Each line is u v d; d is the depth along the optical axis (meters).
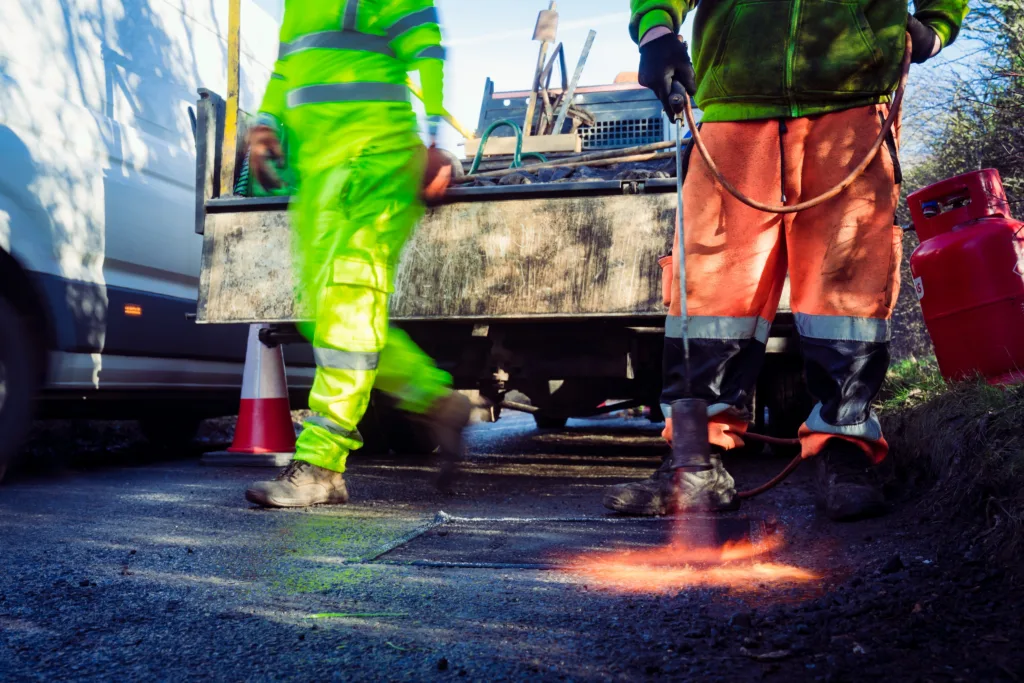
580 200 3.96
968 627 1.71
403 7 3.46
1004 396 3.06
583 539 2.75
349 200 3.47
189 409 6.20
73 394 4.57
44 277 4.18
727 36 2.88
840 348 2.85
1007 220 3.84
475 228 4.03
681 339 3.01
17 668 1.64
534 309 3.96
